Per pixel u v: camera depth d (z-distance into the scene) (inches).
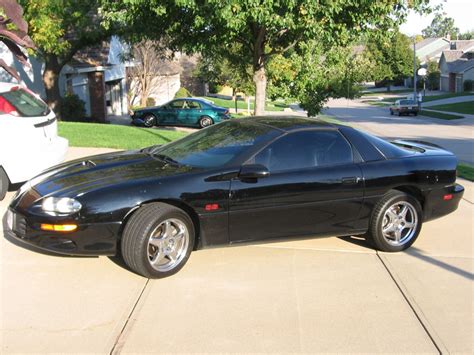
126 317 154.9
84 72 968.3
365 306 167.0
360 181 207.9
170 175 187.9
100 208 175.3
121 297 167.5
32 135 270.2
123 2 366.6
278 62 678.5
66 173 202.7
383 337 148.3
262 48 446.0
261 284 180.9
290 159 201.6
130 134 549.0
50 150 280.2
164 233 181.5
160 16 392.2
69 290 171.5
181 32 423.5
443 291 179.9
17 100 272.5
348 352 140.0
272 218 197.6
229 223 191.6
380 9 370.6
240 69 601.0
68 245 175.9
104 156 230.2
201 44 428.1
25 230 179.8
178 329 149.1
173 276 184.7
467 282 187.9
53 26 596.1
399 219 216.5
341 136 213.3
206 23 377.1
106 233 176.9
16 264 190.9
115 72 1128.8
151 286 176.2
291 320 156.3
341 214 208.2
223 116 978.1
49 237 175.5
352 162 211.0
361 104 2716.5
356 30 397.7
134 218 177.2
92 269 188.5
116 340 142.5
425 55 3971.5
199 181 186.4
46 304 161.6
